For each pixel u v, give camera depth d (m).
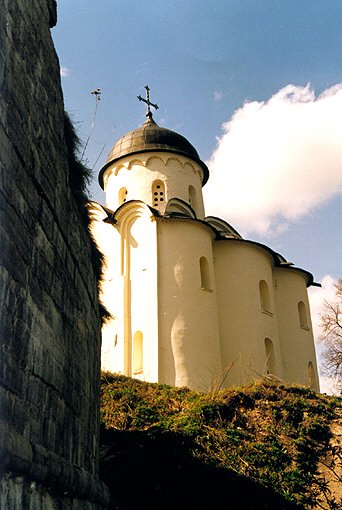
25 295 5.80
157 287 25.11
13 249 5.46
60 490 6.52
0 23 5.39
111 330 25.47
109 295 26.17
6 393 5.02
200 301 25.42
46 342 6.55
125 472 14.05
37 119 6.64
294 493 14.16
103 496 9.30
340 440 16.47
